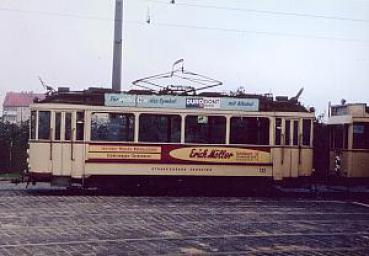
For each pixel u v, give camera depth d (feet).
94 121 61.05
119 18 89.04
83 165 60.59
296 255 31.81
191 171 62.90
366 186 75.46
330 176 73.67
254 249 33.17
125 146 61.52
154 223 41.98
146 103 62.08
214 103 63.46
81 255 30.14
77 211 47.26
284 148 64.69
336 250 33.55
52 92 62.18
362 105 70.54
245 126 64.08
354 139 70.18
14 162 85.10
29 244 32.68
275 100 66.49
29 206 49.57
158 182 62.64
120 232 37.70
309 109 65.87
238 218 45.70
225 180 63.93
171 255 30.78
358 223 44.93
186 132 62.90
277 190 70.49
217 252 31.89
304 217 47.47
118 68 88.84
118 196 60.49
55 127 60.29
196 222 42.98
